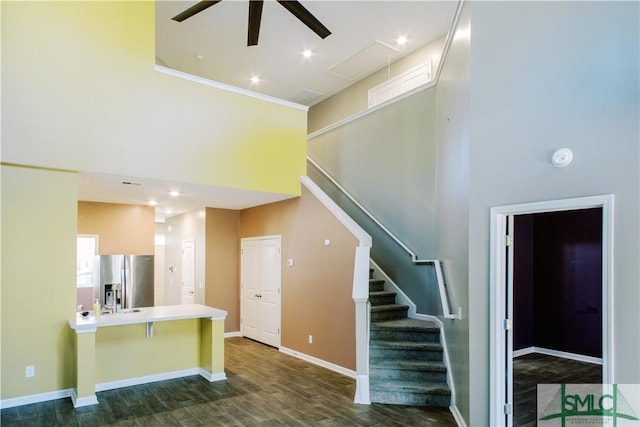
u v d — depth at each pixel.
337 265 5.37
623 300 2.56
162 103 4.76
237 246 7.95
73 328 4.11
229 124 5.32
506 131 3.25
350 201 6.66
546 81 3.03
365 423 3.69
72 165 4.15
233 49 6.87
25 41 3.97
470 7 3.56
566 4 2.96
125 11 4.57
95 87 4.32
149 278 6.71
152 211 7.39
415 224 5.55
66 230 4.23
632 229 2.55
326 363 5.50
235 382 4.88
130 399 4.28
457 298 3.91
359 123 6.67
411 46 6.81
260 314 7.13
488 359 3.29
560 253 6.05
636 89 2.60
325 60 7.29
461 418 3.64
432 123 5.35
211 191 5.60
